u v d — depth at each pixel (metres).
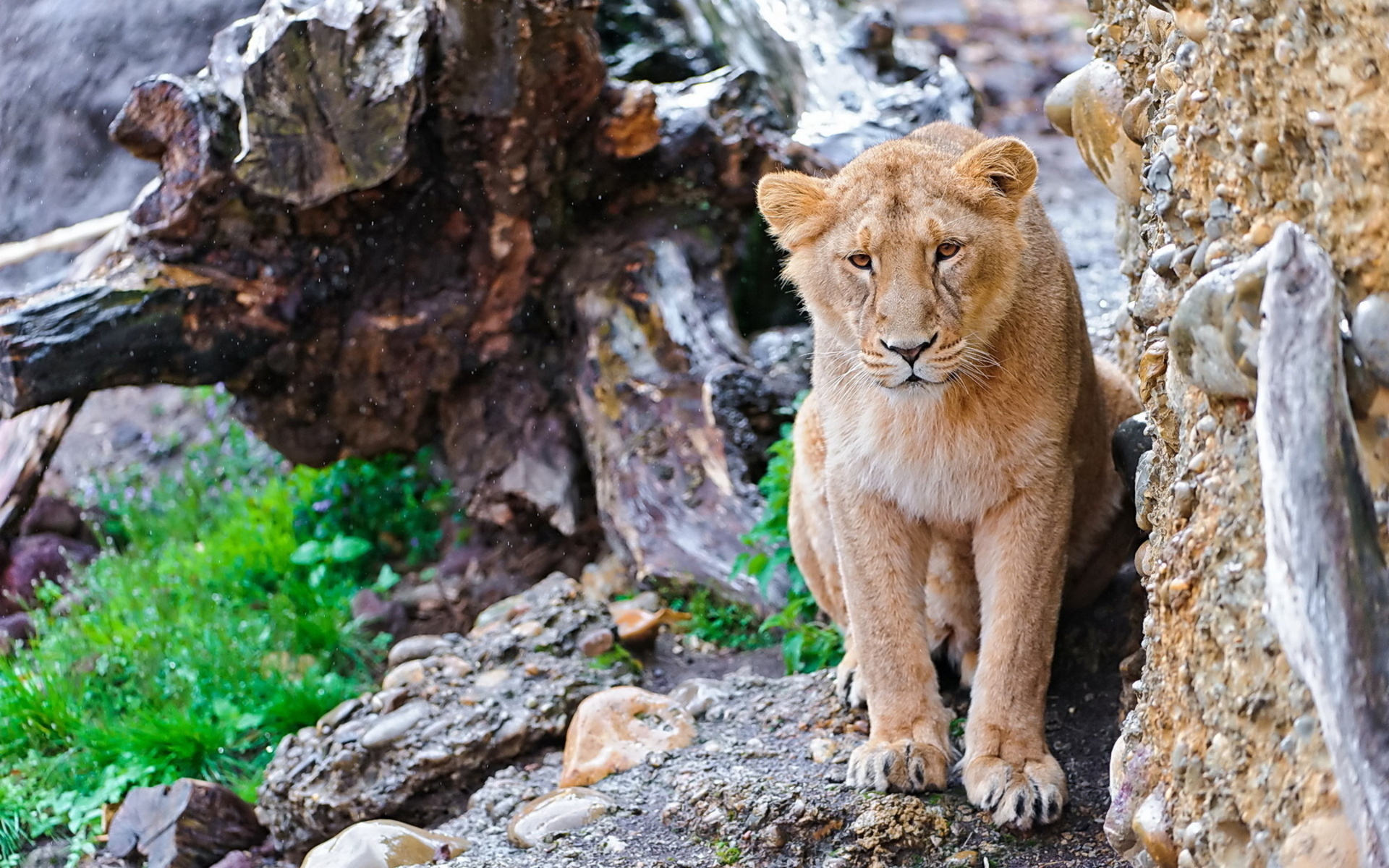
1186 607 5.48
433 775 9.57
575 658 10.66
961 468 7.80
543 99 11.88
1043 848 7.18
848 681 9.05
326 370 12.90
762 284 14.55
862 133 14.89
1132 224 8.55
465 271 12.70
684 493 12.15
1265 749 4.91
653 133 12.66
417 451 14.01
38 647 12.67
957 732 8.52
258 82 11.10
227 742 11.23
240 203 11.88
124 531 14.74
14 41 17.94
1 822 10.52
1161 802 5.61
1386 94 4.64
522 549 13.34
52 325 11.49
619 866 7.54
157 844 9.97
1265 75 5.03
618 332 12.80
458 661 10.58
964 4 24.94
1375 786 4.33
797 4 17.03
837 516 8.17
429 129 11.85
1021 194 7.69
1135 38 7.62
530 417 13.22
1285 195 5.06
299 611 12.78
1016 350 7.66
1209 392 5.28
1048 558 7.81
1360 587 4.50
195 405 16.70
